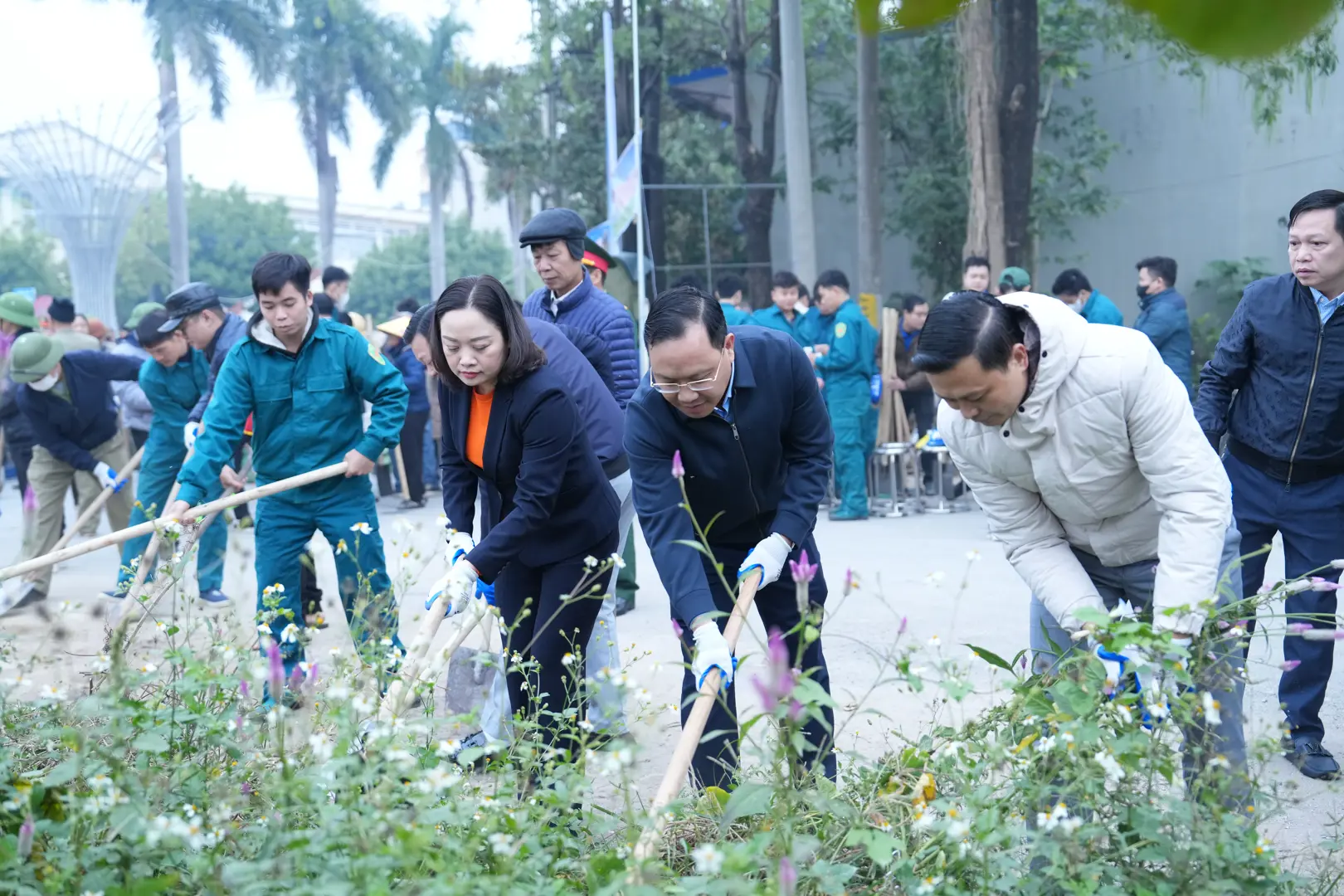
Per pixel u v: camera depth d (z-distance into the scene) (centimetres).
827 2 2094
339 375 478
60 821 238
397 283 6431
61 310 907
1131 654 260
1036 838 216
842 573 759
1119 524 304
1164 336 892
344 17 4603
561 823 246
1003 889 219
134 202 1759
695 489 327
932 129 2173
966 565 775
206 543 677
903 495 1187
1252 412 412
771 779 277
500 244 6644
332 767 219
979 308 266
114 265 1762
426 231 6594
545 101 3044
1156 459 281
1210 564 278
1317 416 395
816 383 331
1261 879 218
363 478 489
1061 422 282
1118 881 220
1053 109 2069
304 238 6122
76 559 896
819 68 2252
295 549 484
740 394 316
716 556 344
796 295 1068
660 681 514
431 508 1205
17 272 4731
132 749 252
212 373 650
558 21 2556
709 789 271
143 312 992
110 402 761
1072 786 224
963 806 225
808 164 1574
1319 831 336
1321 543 401
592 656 405
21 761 279
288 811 229
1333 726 445
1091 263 2105
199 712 265
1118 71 2023
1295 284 402
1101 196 1956
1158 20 84
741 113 2305
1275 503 407
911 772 262
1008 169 1641
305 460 479
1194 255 1942
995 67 1588
